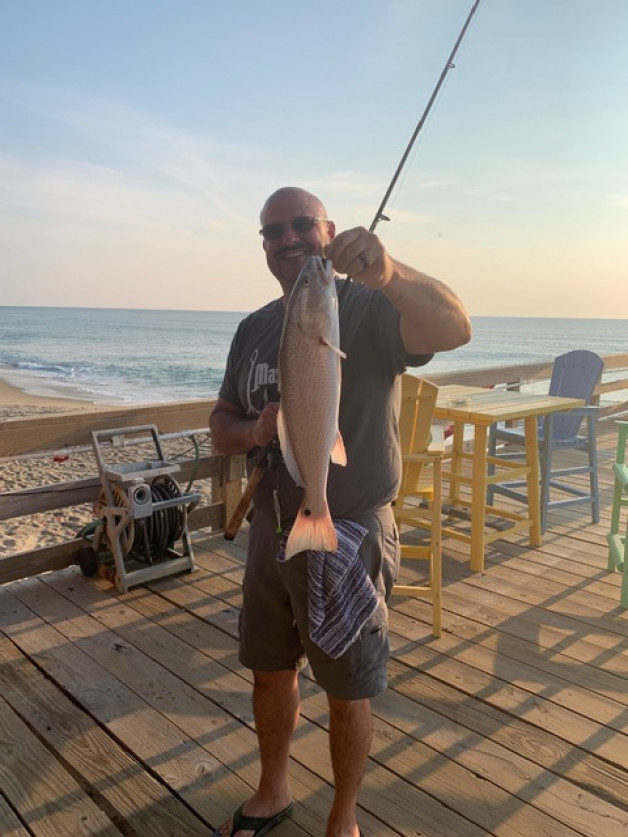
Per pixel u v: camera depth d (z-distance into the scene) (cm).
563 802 221
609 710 273
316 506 162
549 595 384
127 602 377
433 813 216
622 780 231
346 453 180
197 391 2662
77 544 418
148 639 334
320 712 272
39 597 382
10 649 324
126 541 390
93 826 213
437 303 158
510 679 296
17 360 3900
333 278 153
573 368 552
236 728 262
